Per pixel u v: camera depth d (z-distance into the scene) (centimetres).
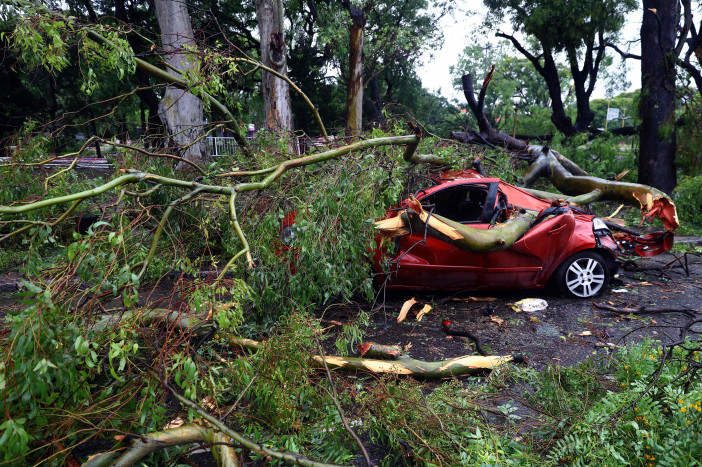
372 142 495
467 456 257
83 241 259
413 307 566
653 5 1196
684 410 257
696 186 1112
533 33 1731
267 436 303
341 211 447
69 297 261
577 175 948
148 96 1922
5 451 201
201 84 500
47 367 218
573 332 487
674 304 569
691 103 1190
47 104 2094
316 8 2533
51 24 423
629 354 346
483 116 1016
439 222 523
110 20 1930
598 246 589
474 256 557
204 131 749
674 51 1190
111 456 239
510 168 854
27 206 257
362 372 377
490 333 485
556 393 323
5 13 413
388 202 499
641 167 1259
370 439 312
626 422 272
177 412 293
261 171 404
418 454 266
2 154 488
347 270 471
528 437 288
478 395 346
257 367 312
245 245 322
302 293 452
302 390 308
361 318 415
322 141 599
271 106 1128
